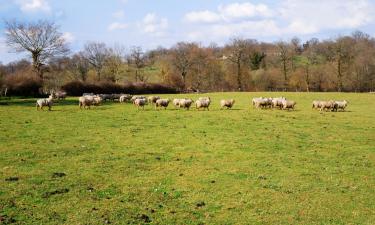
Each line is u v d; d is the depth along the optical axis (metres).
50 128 37.81
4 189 20.17
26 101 72.25
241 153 28.38
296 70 142.75
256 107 58.78
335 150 30.00
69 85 100.44
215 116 46.94
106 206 18.45
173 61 143.62
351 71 133.75
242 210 18.39
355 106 65.56
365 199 19.86
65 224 16.47
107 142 31.53
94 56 144.75
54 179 21.95
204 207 18.67
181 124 40.75
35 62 107.75
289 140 33.22
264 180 22.47
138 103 56.56
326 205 19.06
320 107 58.62
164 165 25.16
